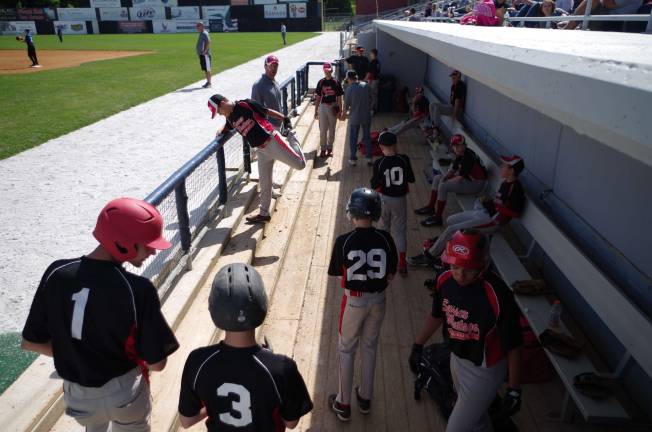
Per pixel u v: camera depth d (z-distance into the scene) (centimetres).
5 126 1158
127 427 226
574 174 451
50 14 5900
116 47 3681
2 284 485
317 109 913
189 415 192
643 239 339
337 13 7025
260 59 2527
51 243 571
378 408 353
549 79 161
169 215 455
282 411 184
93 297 194
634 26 456
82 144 998
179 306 411
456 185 637
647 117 106
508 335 239
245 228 598
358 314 307
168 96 1527
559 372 329
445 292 253
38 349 210
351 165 888
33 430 278
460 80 918
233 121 540
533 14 650
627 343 310
